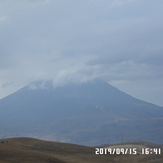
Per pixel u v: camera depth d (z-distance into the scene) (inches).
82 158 3777.1
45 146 4153.5
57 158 3351.4
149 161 3747.5
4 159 3078.2
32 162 3036.4
